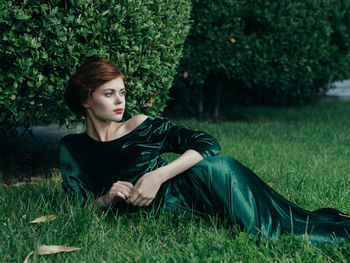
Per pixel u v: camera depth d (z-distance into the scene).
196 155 2.35
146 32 3.75
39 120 3.65
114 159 2.42
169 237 2.37
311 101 12.31
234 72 7.16
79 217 2.37
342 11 8.00
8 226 2.47
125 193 2.25
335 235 2.21
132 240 2.30
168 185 2.47
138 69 3.81
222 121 8.34
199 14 6.71
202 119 8.30
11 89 3.36
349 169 4.16
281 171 3.82
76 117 3.77
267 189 2.43
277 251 2.11
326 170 4.00
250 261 2.02
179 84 8.16
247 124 7.66
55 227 2.43
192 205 2.45
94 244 2.24
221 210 2.37
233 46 6.95
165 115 8.32
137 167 2.42
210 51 6.90
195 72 7.15
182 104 8.70
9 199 3.00
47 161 4.68
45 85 3.43
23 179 4.04
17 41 3.22
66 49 3.41
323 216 2.43
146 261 2.02
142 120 2.48
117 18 3.51
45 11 3.27
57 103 3.54
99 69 2.22
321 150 5.16
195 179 2.40
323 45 7.54
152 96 4.00
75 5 3.35
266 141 5.73
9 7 3.14
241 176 2.36
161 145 2.52
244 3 6.94
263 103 11.69
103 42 3.56
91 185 2.50
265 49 7.07
